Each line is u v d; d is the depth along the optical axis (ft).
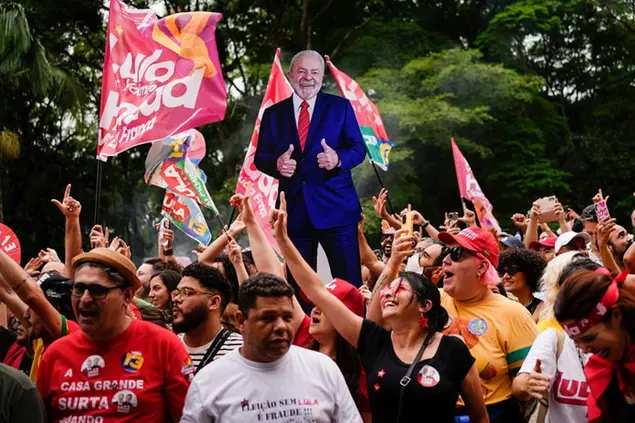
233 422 14.07
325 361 14.79
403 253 18.10
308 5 100.89
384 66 100.27
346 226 24.89
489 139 99.81
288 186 25.20
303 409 14.21
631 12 112.68
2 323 22.15
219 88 24.63
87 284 14.74
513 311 18.66
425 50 102.78
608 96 112.57
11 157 81.10
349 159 25.20
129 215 95.35
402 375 16.19
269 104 25.58
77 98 83.51
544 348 16.51
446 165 101.55
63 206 20.86
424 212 101.55
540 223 34.91
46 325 16.76
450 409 16.03
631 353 12.75
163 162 27.02
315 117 25.35
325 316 18.33
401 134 92.68
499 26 102.27
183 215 29.19
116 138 24.06
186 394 14.84
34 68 76.59
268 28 105.91
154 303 23.99
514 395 16.62
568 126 110.73
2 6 74.02
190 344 19.47
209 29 24.76
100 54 102.89
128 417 14.71
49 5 92.12
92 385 14.79
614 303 12.54
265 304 14.21
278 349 14.23
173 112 24.36
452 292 18.95
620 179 103.60
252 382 14.26
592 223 29.71
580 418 16.24
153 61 24.58
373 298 18.19
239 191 25.73
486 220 37.52
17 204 91.09
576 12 108.78
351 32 106.22
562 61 114.32
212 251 25.40
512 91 95.61
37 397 13.67
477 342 18.58
